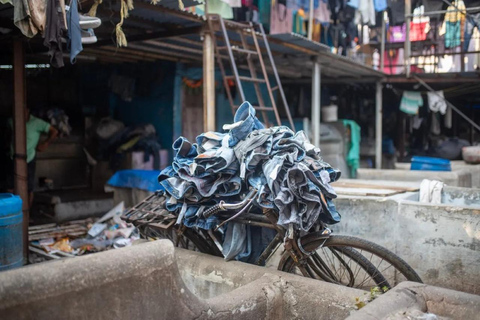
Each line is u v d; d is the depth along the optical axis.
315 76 9.25
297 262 3.37
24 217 5.84
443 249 4.16
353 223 4.64
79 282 1.96
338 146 11.77
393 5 11.95
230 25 6.37
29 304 1.83
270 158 3.31
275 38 7.47
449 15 11.80
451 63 13.10
